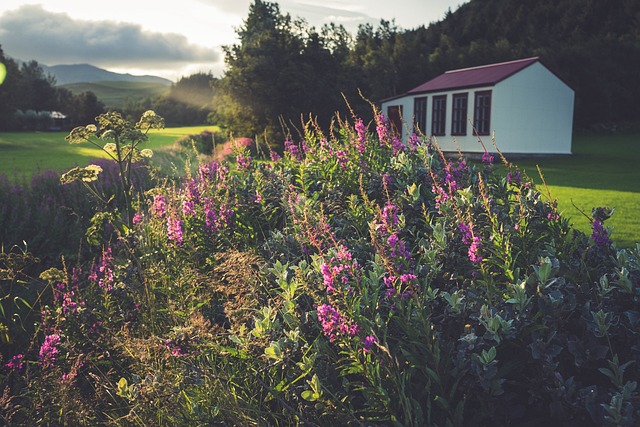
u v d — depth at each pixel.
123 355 3.87
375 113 5.88
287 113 38.97
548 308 2.64
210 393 3.05
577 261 3.31
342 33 44.00
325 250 3.90
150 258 4.70
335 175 5.42
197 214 5.12
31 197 8.66
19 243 6.97
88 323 3.98
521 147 30.03
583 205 12.12
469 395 2.56
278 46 40.22
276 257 4.18
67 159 25.64
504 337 2.63
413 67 51.56
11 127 80.81
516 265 3.38
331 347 3.02
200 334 3.18
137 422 3.14
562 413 2.39
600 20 81.94
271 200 5.19
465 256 3.51
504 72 29.95
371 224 3.44
